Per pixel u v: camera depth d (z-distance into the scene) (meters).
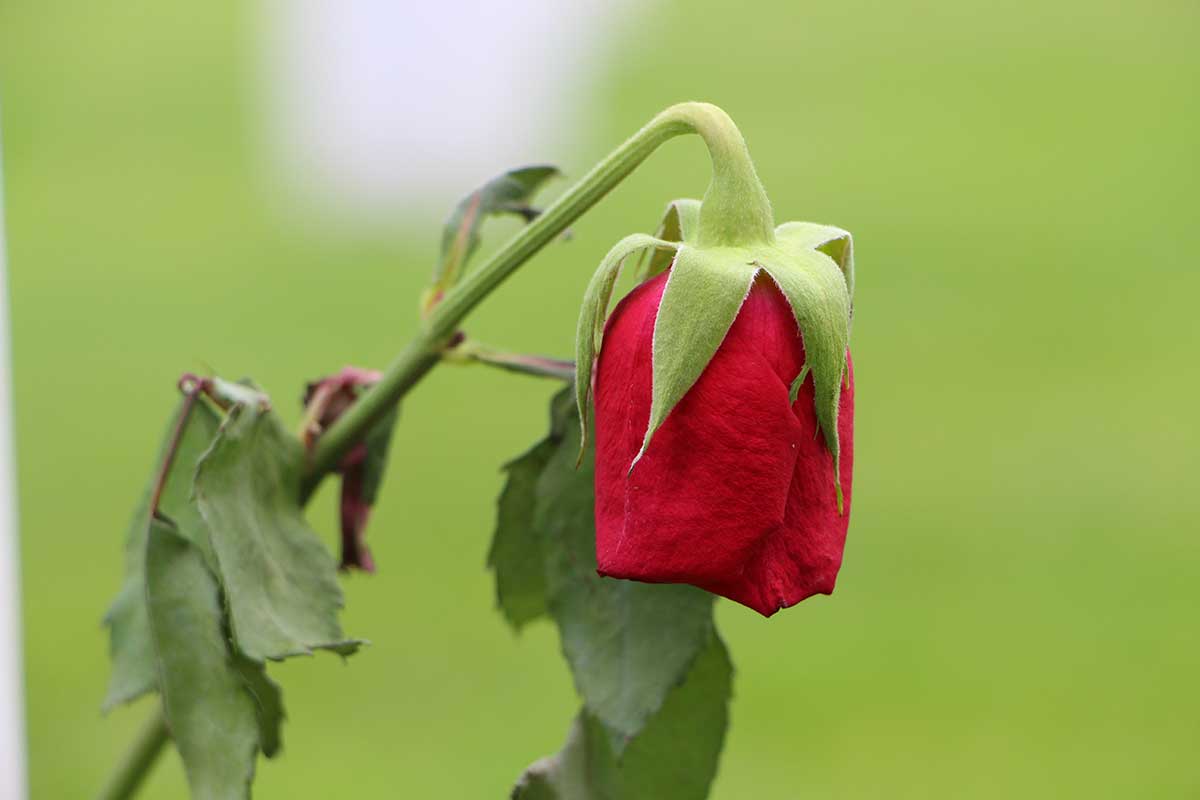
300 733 1.70
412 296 2.87
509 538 0.74
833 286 0.66
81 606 1.88
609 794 0.75
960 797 1.68
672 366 0.65
